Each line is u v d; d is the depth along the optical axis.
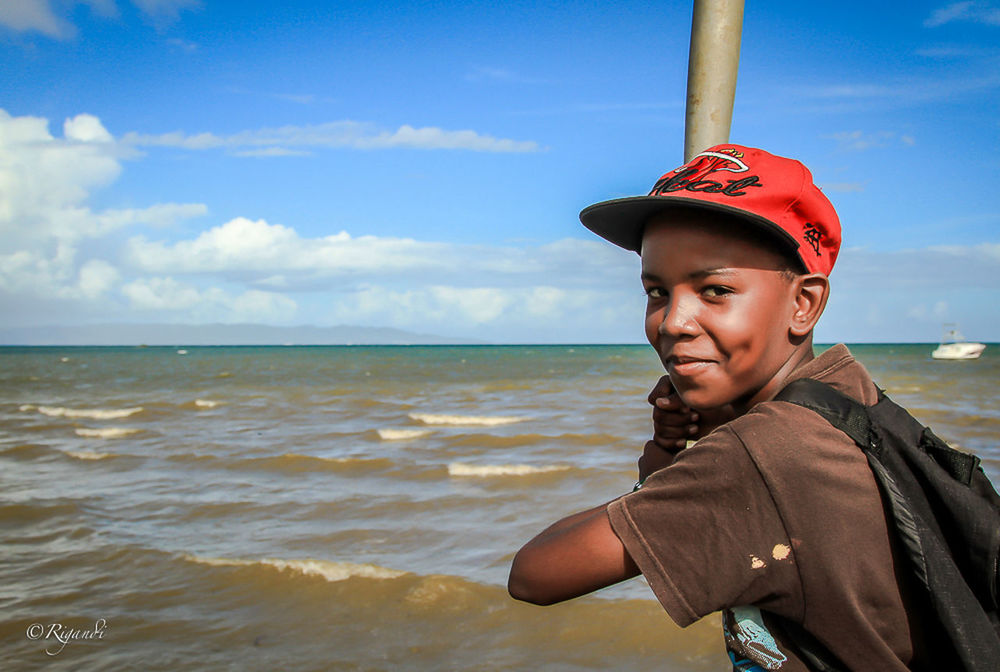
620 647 4.74
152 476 10.35
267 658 4.73
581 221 1.19
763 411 0.99
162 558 6.61
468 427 15.42
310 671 4.53
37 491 9.45
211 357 83.75
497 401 21.77
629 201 1.06
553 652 4.71
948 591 0.91
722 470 0.95
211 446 12.91
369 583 5.81
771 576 0.94
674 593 0.94
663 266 1.07
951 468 0.98
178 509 8.38
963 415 15.87
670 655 4.62
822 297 1.07
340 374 40.31
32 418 18.33
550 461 10.98
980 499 0.94
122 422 17.09
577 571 1.00
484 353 105.19
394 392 25.91
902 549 0.93
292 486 9.52
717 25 1.46
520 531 7.20
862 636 0.92
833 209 1.07
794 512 0.93
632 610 5.20
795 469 0.93
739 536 0.94
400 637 4.98
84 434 14.84
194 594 5.80
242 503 8.59
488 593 5.59
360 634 5.05
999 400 19.77
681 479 0.97
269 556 6.59
